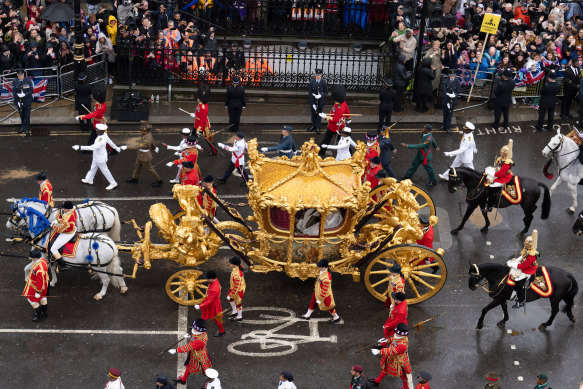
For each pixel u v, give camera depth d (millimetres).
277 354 17891
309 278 20234
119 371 15688
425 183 25016
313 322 18875
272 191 18250
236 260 18109
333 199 17875
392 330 17422
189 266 18828
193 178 21906
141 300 19391
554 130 28812
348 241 18703
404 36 30047
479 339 18594
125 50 29328
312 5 32188
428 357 17984
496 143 27766
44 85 28828
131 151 26375
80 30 27641
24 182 24141
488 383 16250
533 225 22984
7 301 19125
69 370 17172
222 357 17734
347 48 32281
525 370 17719
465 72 30266
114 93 29609
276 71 31594
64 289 19625
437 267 20516
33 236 19000
